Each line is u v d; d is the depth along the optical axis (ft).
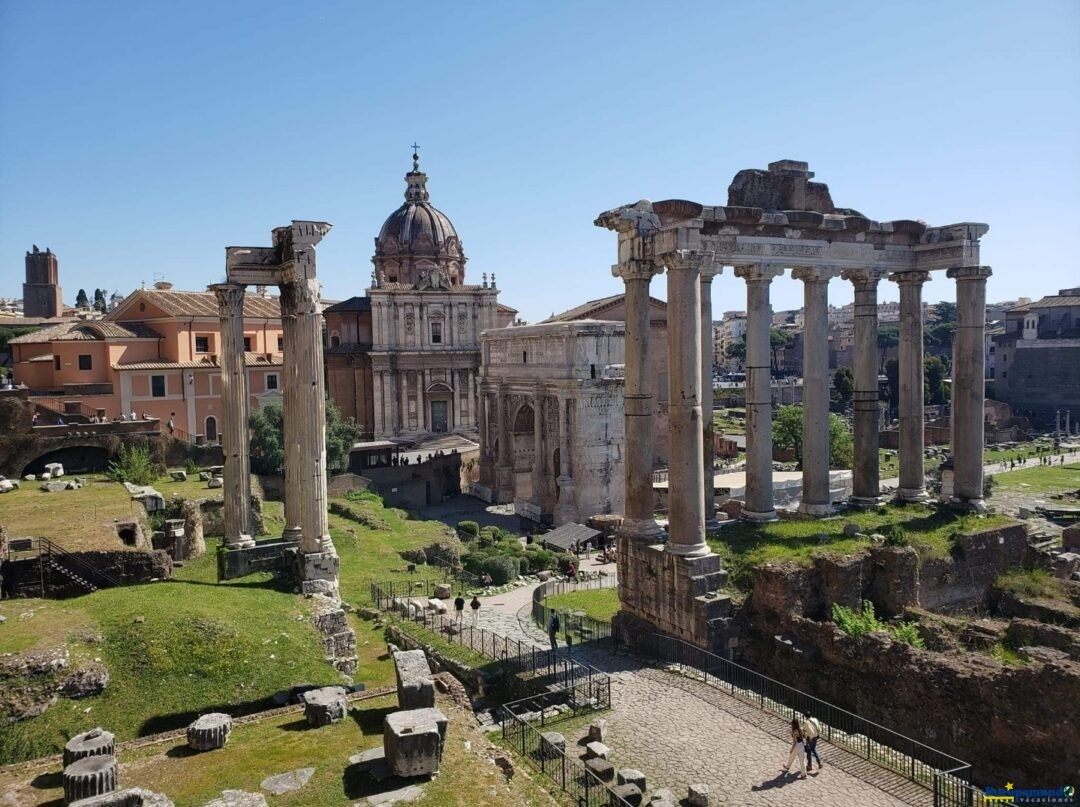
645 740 77.66
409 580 148.66
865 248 121.80
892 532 110.01
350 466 272.31
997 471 336.70
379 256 352.28
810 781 69.26
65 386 239.30
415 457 296.10
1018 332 504.84
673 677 92.63
